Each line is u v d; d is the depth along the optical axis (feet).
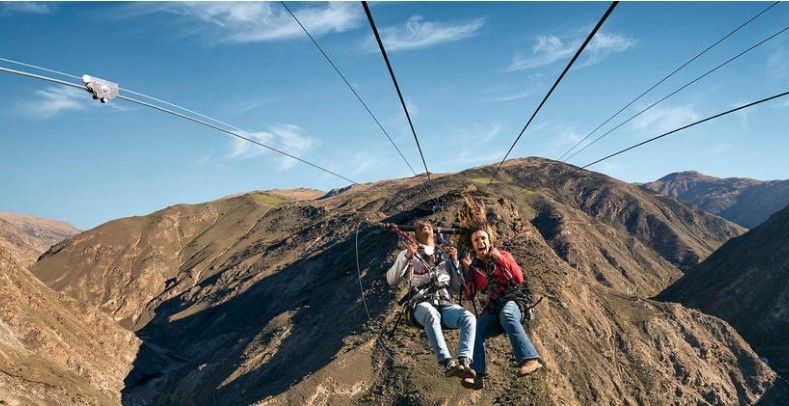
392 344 273.75
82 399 357.41
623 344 320.09
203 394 347.56
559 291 321.73
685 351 340.18
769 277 494.18
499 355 255.09
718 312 495.82
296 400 251.19
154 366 504.84
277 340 362.74
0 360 340.80
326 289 403.54
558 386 250.98
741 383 339.36
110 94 25.67
